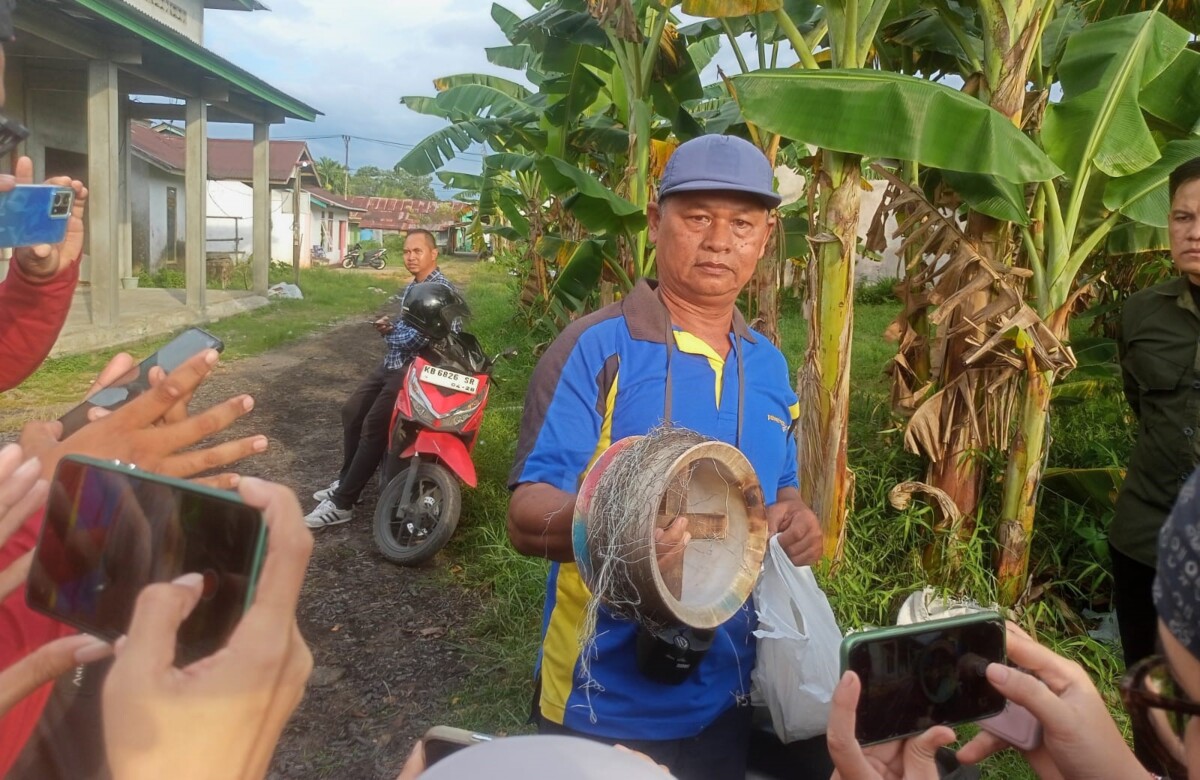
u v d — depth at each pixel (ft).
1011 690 3.56
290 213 93.04
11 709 2.91
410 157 27.35
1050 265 12.43
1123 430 17.63
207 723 2.33
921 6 15.75
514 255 50.52
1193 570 2.59
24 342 5.63
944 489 13.41
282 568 2.55
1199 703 2.68
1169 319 9.64
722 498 5.88
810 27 18.08
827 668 6.48
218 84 41.50
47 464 3.81
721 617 5.57
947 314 12.32
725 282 6.84
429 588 14.29
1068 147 12.09
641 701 6.50
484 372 15.52
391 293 70.54
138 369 4.77
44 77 39.83
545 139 24.17
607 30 17.74
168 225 63.62
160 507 2.73
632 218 15.79
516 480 6.63
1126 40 11.96
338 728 10.66
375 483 19.31
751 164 6.75
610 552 5.32
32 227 4.13
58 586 2.92
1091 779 3.50
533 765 2.85
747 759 7.23
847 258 12.48
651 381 6.71
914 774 3.97
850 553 13.48
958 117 10.91
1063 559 13.97
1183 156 12.51
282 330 41.86
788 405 7.43
